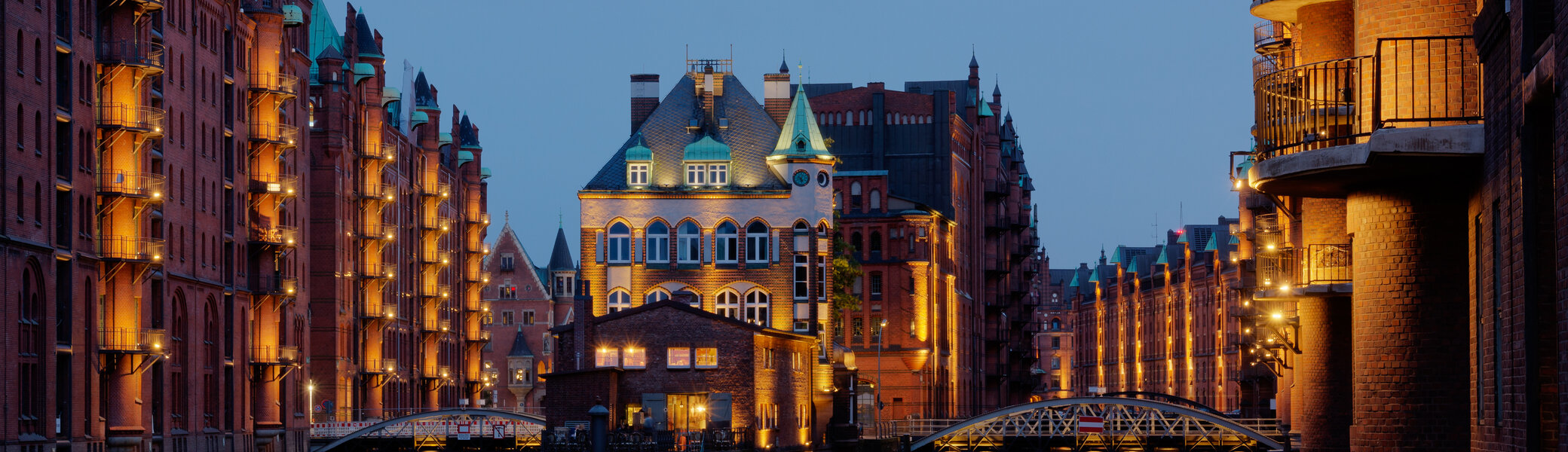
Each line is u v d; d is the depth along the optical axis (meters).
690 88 142.88
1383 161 33.97
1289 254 70.12
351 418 156.50
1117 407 143.12
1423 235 37.62
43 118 92.81
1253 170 38.47
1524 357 27.94
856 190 182.50
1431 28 37.53
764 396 119.62
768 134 140.88
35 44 91.56
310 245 153.00
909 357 177.50
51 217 93.69
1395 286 37.91
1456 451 37.28
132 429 105.38
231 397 127.00
